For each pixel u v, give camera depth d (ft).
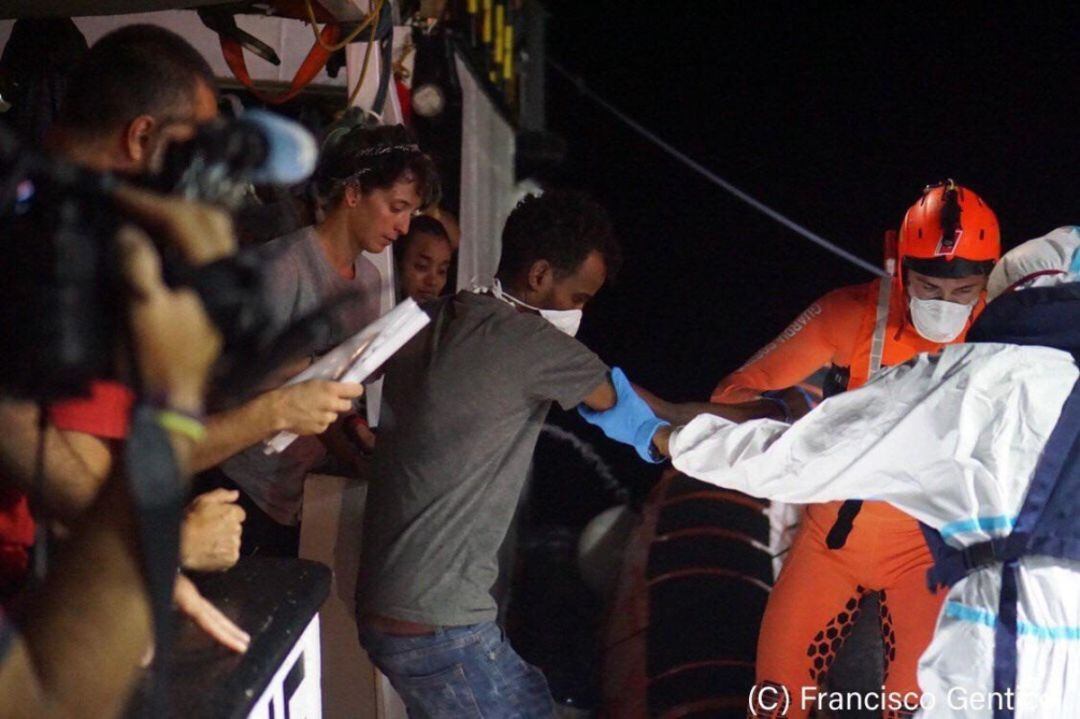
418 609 9.11
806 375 11.98
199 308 3.98
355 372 7.25
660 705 13.76
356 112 12.80
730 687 13.87
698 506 15.60
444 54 17.07
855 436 8.23
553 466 21.79
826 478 8.34
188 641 6.17
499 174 24.23
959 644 7.96
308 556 10.91
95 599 3.90
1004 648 7.74
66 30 11.03
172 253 4.19
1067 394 7.84
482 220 21.02
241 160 4.17
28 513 6.20
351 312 11.04
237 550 6.66
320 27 13.64
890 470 8.21
